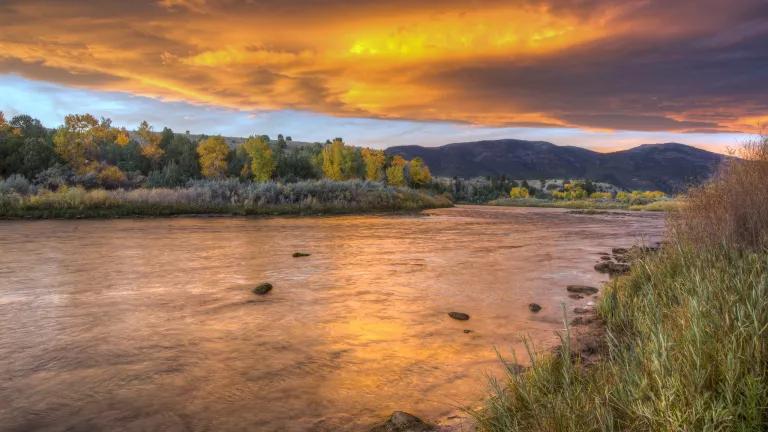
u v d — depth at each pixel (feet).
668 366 9.33
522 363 15.62
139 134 201.77
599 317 20.98
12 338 18.06
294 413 12.14
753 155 23.56
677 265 22.16
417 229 71.00
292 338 18.42
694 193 25.38
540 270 34.58
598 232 68.18
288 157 239.30
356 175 255.29
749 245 20.18
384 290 27.55
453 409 12.44
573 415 8.83
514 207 206.39
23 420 11.56
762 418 7.84
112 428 11.21
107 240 51.37
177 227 68.69
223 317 21.42
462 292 27.12
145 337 18.33
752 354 9.16
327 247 47.73
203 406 12.45
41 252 41.91
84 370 14.88
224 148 193.98
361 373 14.93
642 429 8.45
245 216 95.30
